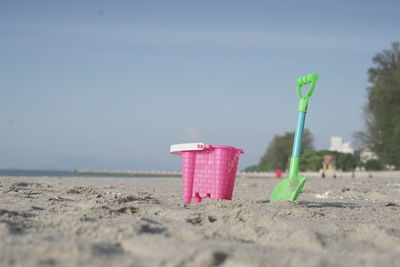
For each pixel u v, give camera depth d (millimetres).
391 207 2141
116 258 1034
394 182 6539
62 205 1771
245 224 1473
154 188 3051
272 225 1510
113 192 2367
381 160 11992
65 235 1294
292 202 1958
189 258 1023
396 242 1353
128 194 2307
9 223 1376
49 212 1608
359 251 1266
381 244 1358
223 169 1916
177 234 1353
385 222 1664
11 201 1800
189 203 1958
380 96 11094
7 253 1014
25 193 2105
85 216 1489
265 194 2857
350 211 1901
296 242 1327
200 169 1955
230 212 1650
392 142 10984
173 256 1051
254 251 1177
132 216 1585
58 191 2293
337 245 1314
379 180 7734
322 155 23109
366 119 11992
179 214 1616
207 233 1370
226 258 1062
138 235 1307
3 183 2617
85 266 954
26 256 1009
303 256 1139
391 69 11539
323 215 1737
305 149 23047
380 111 11117
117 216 1570
